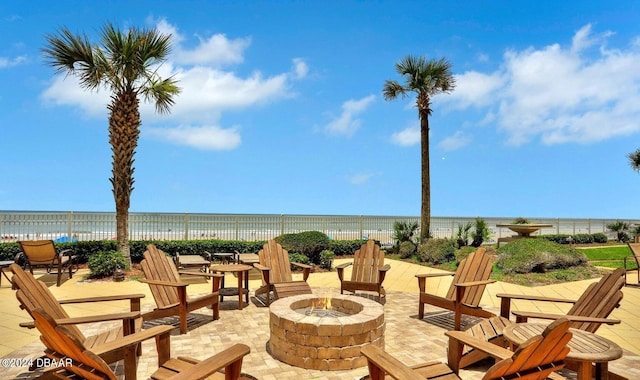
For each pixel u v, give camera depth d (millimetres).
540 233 22094
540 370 2924
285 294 6957
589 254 16500
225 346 5273
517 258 11078
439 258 13898
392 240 18469
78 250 11930
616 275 4496
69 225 12789
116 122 11320
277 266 7801
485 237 17344
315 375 4367
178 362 3557
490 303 8078
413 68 16672
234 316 6754
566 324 2654
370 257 8086
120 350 3803
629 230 23719
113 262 10109
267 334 5785
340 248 15930
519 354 2676
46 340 3039
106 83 11273
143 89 11836
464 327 6250
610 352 3408
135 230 13656
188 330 5961
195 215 14594
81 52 10500
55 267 11305
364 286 7660
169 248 13289
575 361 3555
